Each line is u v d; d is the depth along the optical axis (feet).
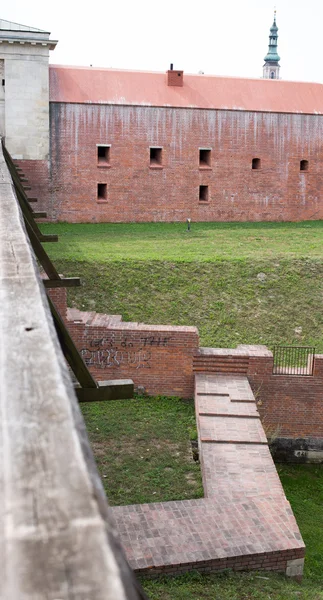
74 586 4.35
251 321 62.90
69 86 104.22
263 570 25.40
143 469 36.42
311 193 114.52
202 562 24.45
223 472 31.89
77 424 6.63
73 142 102.83
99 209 105.19
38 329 9.66
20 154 101.55
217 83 113.39
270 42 371.56
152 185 106.93
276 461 48.93
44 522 4.98
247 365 47.26
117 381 22.24
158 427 42.27
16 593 4.30
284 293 67.56
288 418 48.32
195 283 68.13
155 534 26.00
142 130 105.29
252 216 112.16
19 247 16.57
